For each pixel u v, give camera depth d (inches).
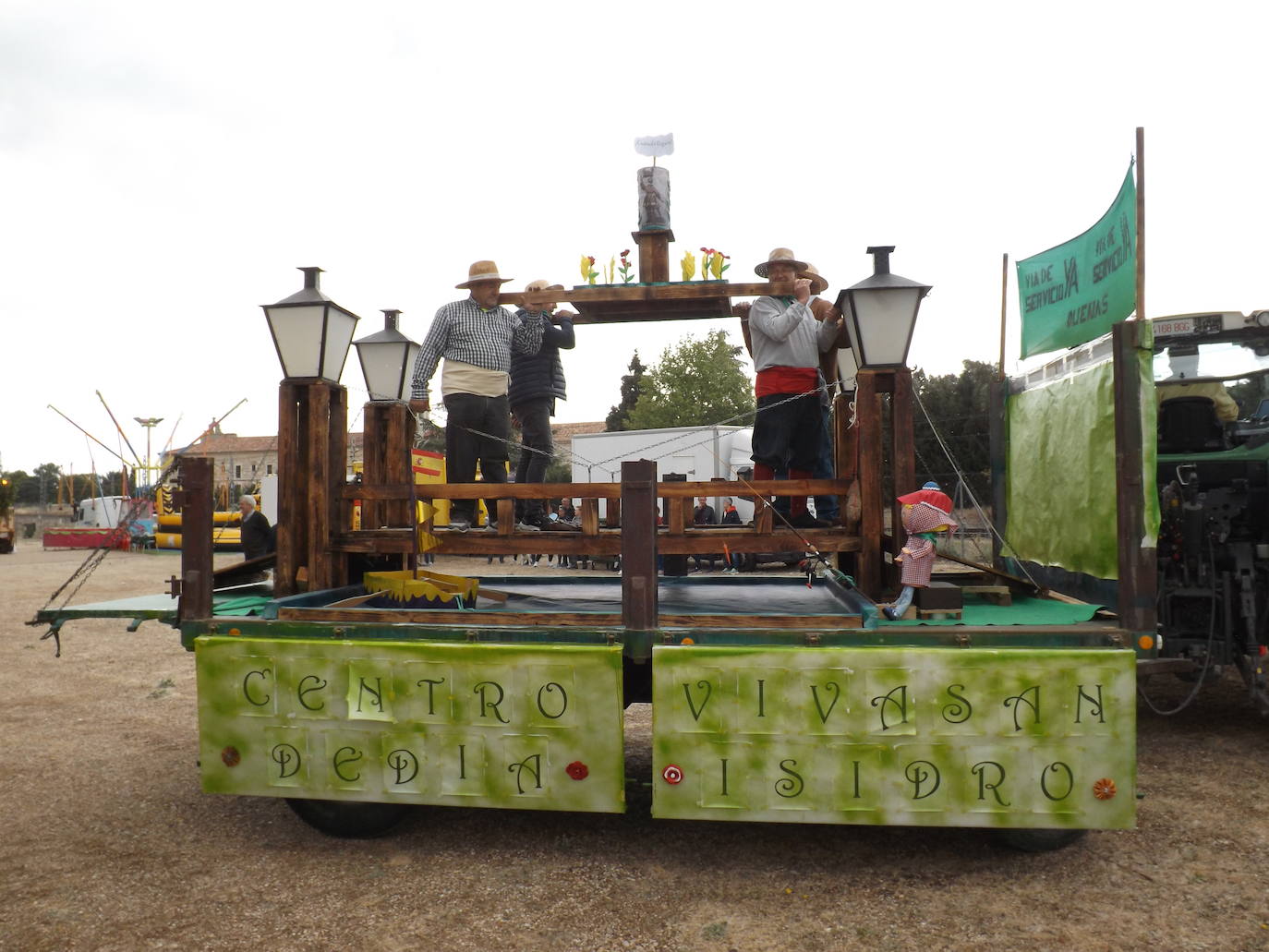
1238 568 214.8
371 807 158.6
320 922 129.3
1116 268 168.6
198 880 144.6
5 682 312.0
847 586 191.2
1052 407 195.9
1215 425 231.8
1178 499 218.7
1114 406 144.5
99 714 264.5
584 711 144.7
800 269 201.3
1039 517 205.8
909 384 167.6
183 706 274.4
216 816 174.7
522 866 148.9
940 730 137.8
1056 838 145.8
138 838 163.6
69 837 164.6
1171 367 265.3
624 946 121.3
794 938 123.3
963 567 218.5
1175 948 119.6
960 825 138.1
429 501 195.9
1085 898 135.0
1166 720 244.2
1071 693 136.6
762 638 142.9
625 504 146.8
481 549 178.7
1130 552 138.8
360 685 150.6
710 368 1614.2
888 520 292.0
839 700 139.1
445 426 211.8
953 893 136.9
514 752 146.7
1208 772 197.3
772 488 171.5
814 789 139.8
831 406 223.3
